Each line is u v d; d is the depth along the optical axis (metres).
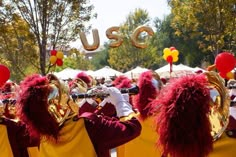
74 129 3.23
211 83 3.04
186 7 20.48
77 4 19.86
